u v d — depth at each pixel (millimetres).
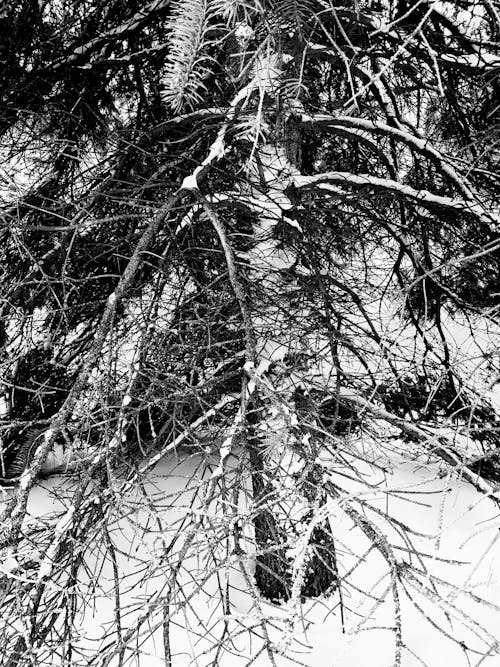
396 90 4281
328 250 3971
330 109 3914
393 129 3744
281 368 2832
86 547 2273
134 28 4035
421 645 3424
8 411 3768
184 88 2053
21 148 3861
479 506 4551
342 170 4797
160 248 3705
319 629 3486
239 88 2863
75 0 4012
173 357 2809
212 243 3428
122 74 4352
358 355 3111
